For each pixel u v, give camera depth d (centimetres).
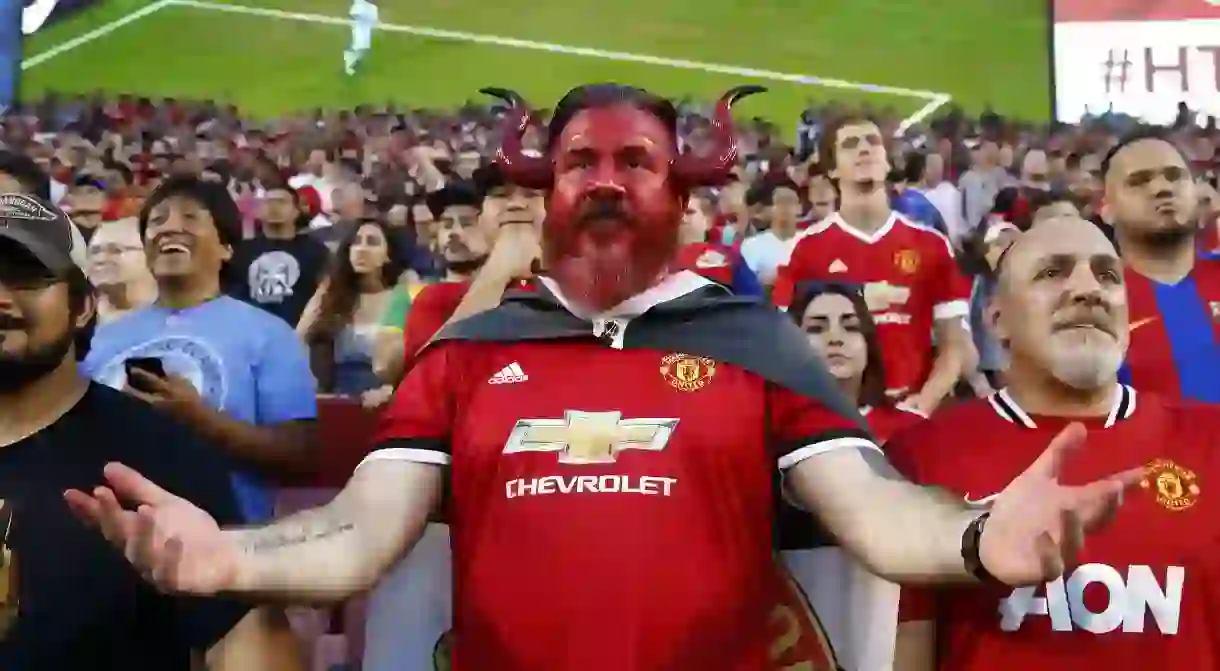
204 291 154
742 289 162
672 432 113
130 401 131
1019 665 120
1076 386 131
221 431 138
